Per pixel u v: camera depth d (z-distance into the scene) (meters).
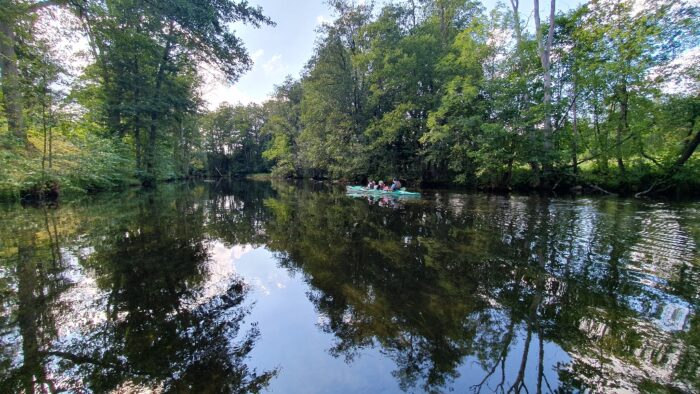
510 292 4.18
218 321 3.57
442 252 6.02
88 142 15.75
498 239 6.85
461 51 19.64
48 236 7.15
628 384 2.45
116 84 19.00
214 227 8.62
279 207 12.96
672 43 13.75
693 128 14.12
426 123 20.64
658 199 13.62
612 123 15.91
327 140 28.36
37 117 12.20
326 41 24.89
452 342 3.12
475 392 2.43
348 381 2.61
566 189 17.56
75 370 2.65
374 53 22.44
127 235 7.38
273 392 2.46
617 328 3.25
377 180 25.77
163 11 12.52
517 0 17.28
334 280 4.79
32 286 4.39
